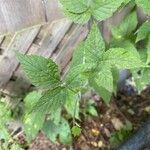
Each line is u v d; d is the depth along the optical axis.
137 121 0.41
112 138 0.40
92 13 0.23
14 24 0.30
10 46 0.31
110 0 0.23
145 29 0.28
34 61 0.21
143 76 0.33
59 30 0.32
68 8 0.23
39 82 0.22
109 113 0.42
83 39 0.34
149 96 0.43
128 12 0.33
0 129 0.31
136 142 0.38
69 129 0.37
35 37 0.32
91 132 0.40
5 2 0.27
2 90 0.35
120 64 0.21
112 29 0.32
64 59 0.35
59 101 0.22
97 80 0.22
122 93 0.44
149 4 0.24
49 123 0.37
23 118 0.34
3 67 0.33
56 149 0.38
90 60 0.22
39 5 0.29
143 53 0.32
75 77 0.22
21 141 0.38
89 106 0.41
